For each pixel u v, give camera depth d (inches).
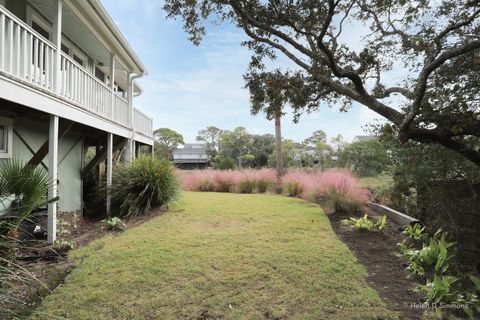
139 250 163.9
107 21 244.7
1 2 205.0
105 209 286.0
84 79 225.6
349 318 99.5
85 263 144.7
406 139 130.6
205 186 490.6
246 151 1261.1
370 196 311.3
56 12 186.7
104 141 341.4
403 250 160.9
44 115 195.8
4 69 138.8
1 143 193.8
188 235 196.1
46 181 154.1
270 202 336.2
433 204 185.2
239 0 145.0
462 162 161.9
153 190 270.1
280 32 151.6
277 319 99.7
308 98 173.3
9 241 109.3
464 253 147.4
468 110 128.0
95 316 100.3
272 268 140.9
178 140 1135.0
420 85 124.9
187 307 106.5
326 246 174.1
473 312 100.8
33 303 105.4
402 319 98.2
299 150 905.5
